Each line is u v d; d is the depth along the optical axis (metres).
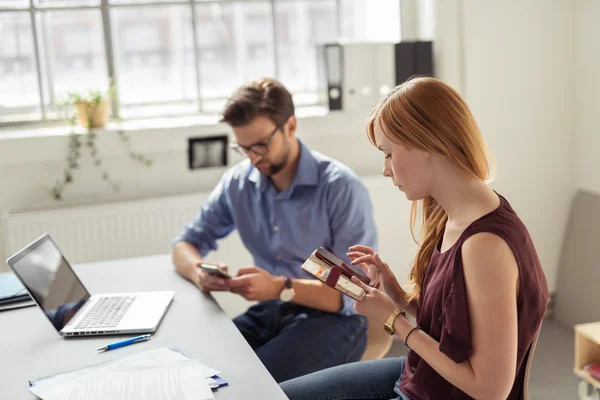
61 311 1.87
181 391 1.45
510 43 3.42
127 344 1.74
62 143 3.13
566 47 3.48
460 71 3.41
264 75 3.61
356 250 1.82
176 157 3.32
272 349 2.12
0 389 1.53
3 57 3.27
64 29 3.33
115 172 3.25
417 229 3.48
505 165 3.50
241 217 2.44
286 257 2.38
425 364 1.56
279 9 3.58
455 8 3.36
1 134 3.16
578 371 2.61
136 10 3.40
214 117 3.49
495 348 1.35
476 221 1.41
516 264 1.38
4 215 3.04
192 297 2.07
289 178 2.32
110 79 3.40
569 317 3.46
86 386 1.48
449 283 1.43
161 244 3.21
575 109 3.52
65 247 3.09
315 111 3.51
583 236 3.41
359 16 3.70
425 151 1.44
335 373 1.84
